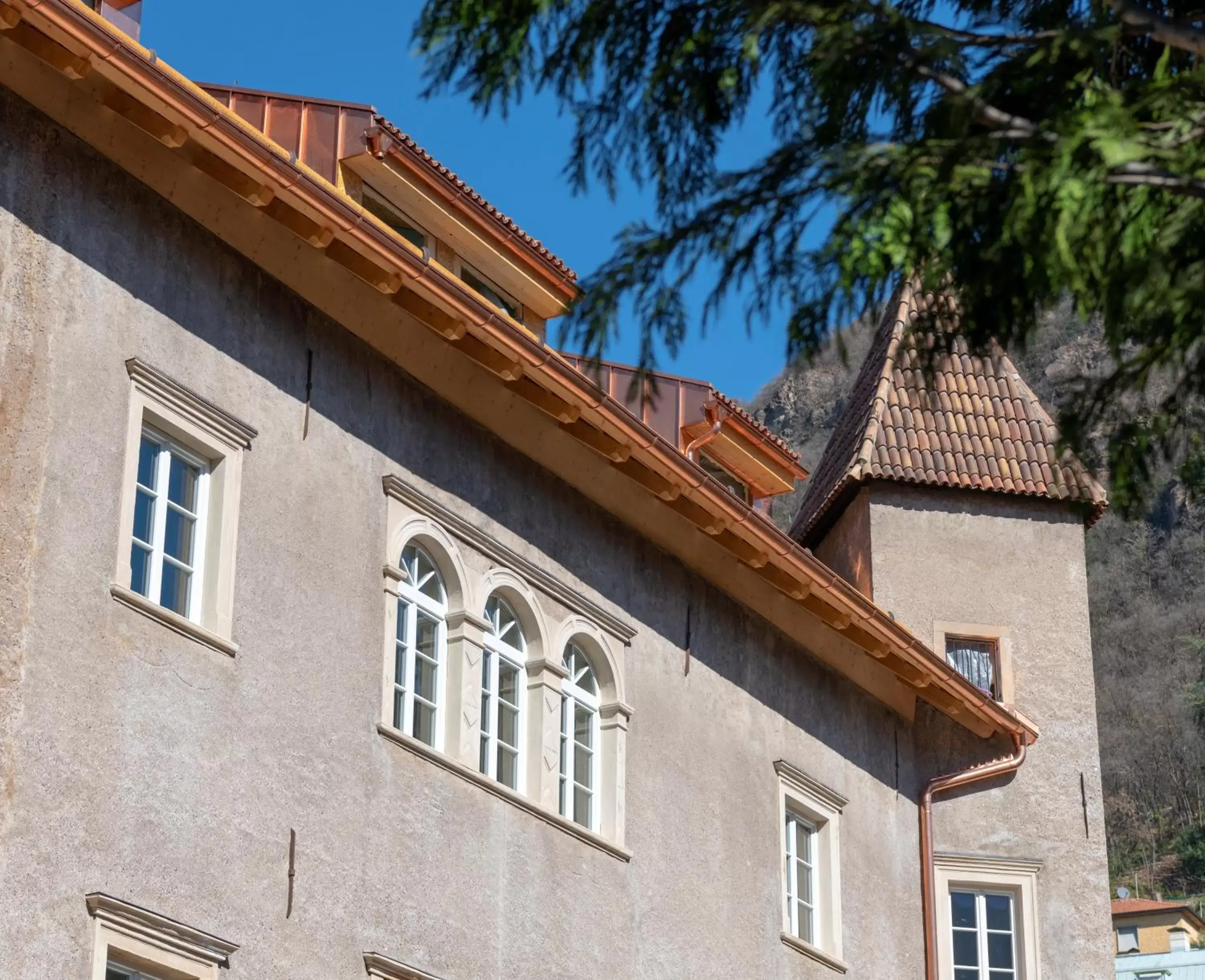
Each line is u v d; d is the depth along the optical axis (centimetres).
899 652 2219
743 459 2480
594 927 1828
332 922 1551
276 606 1577
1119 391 1002
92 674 1399
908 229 927
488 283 2088
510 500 1870
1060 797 2448
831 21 939
